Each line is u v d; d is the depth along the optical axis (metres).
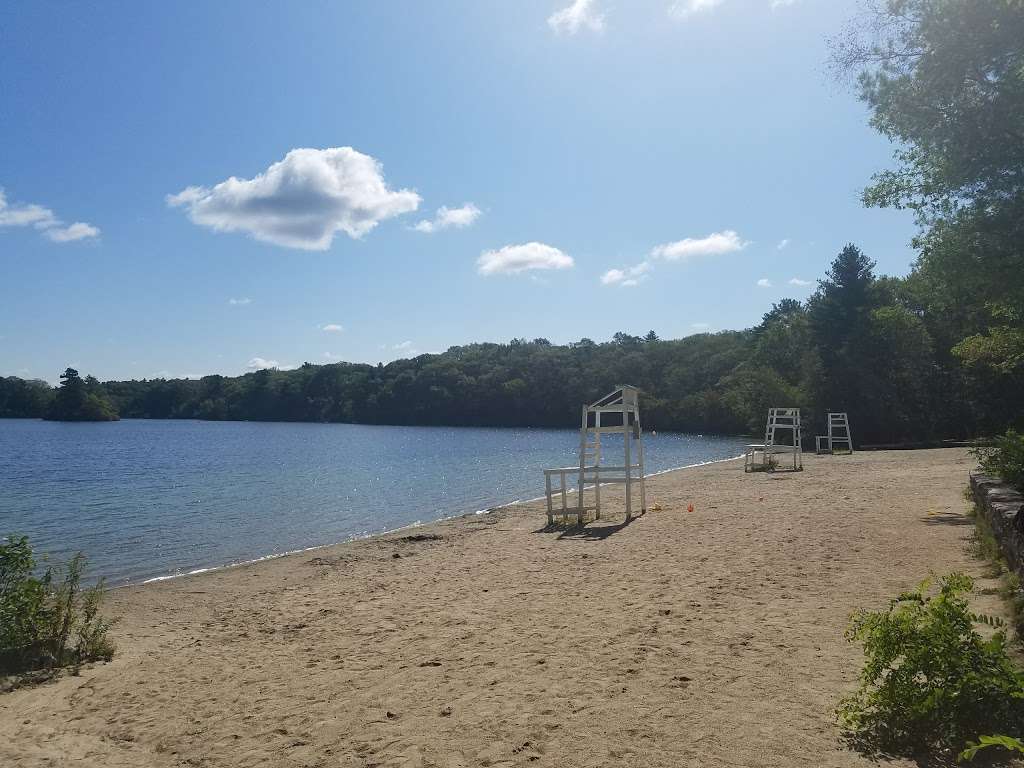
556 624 7.24
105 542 17.55
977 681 4.02
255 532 19.09
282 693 5.83
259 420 149.00
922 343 44.72
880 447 39.97
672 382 97.50
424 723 4.93
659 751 4.23
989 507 9.11
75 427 117.31
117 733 5.24
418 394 128.62
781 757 4.05
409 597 9.27
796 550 10.03
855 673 5.30
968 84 10.97
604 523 14.53
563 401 114.12
